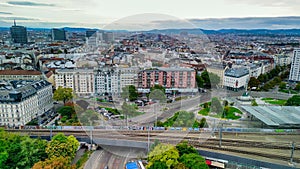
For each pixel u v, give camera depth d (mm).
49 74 94625
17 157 37031
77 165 42219
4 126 59562
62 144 40562
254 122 65875
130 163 35438
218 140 48562
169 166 31594
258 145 47688
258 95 100938
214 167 43438
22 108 61500
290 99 80375
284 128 58625
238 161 41531
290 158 42344
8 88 67000
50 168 32906
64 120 62156
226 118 68812
